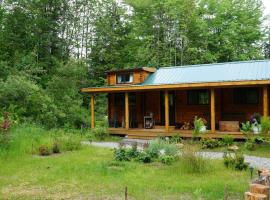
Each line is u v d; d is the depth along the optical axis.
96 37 34.47
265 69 16.73
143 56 32.47
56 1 31.25
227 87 16.86
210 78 17.58
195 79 18.03
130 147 13.45
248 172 9.27
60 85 24.27
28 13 30.44
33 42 29.81
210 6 34.56
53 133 16.80
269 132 14.05
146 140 17.53
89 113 26.80
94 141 17.61
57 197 7.17
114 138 18.61
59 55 31.53
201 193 7.22
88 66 33.16
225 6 33.56
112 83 21.78
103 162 10.76
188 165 9.41
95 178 8.80
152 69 21.05
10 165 10.45
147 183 8.18
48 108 21.11
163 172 9.41
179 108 19.41
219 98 18.09
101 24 33.84
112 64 33.53
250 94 17.31
